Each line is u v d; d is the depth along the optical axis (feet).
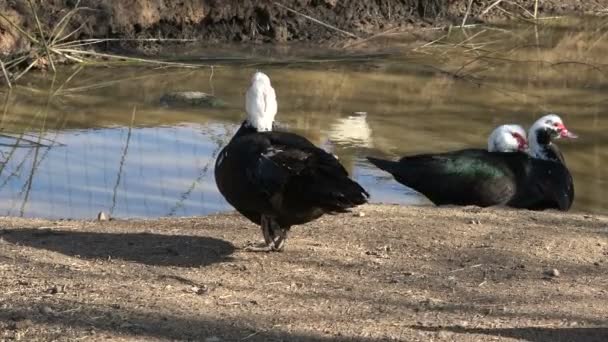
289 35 61.93
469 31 64.08
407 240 27.17
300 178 23.24
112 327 20.02
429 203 34.37
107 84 50.72
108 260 24.82
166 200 34.09
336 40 61.72
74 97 48.01
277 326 20.40
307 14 62.54
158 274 23.75
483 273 24.66
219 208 33.55
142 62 54.70
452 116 45.80
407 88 50.75
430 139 41.93
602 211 34.73
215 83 51.03
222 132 42.14
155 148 39.86
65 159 38.29
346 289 23.13
